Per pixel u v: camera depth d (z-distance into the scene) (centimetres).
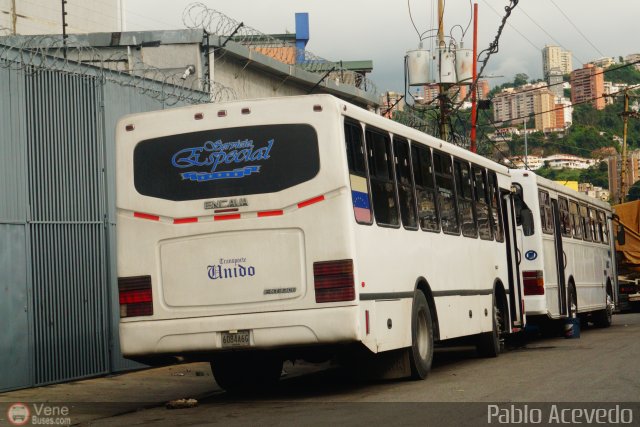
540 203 2356
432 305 1531
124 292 1294
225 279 1255
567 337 2522
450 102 3300
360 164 1302
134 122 1312
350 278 1224
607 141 11444
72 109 1628
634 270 3912
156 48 2380
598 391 1217
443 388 1327
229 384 1481
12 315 1459
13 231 1470
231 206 1259
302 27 4275
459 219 1733
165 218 1282
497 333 1927
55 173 1573
